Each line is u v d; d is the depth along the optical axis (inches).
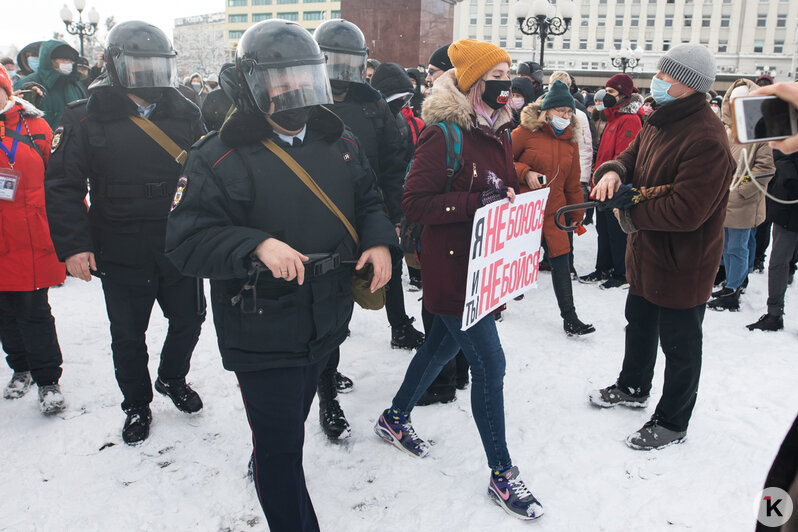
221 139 75.4
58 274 123.3
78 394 133.4
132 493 100.7
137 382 115.2
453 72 96.3
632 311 121.6
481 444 114.8
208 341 163.8
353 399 132.7
